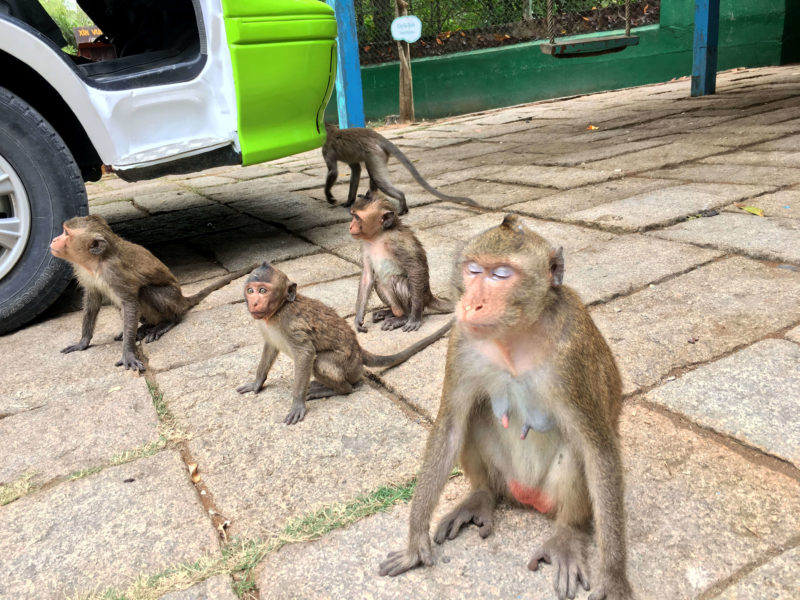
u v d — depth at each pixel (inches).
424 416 40.4
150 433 41.4
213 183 130.3
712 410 36.3
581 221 71.9
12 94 57.6
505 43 213.2
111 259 53.3
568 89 219.1
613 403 28.4
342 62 142.9
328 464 36.3
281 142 70.9
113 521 33.1
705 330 45.4
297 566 28.8
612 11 215.5
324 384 44.4
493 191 93.5
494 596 26.3
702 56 157.0
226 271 73.0
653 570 26.5
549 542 28.1
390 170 118.7
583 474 27.5
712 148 99.4
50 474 37.8
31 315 62.1
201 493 34.9
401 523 30.8
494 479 31.6
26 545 31.9
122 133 62.1
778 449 32.6
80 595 28.5
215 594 27.7
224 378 48.3
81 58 88.8
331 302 61.0
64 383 50.0
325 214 94.7
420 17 208.5
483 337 24.5
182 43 73.3
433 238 75.0
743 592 24.9
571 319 25.6
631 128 128.6
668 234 64.6
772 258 55.2
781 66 207.8
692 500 30.0
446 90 213.5
